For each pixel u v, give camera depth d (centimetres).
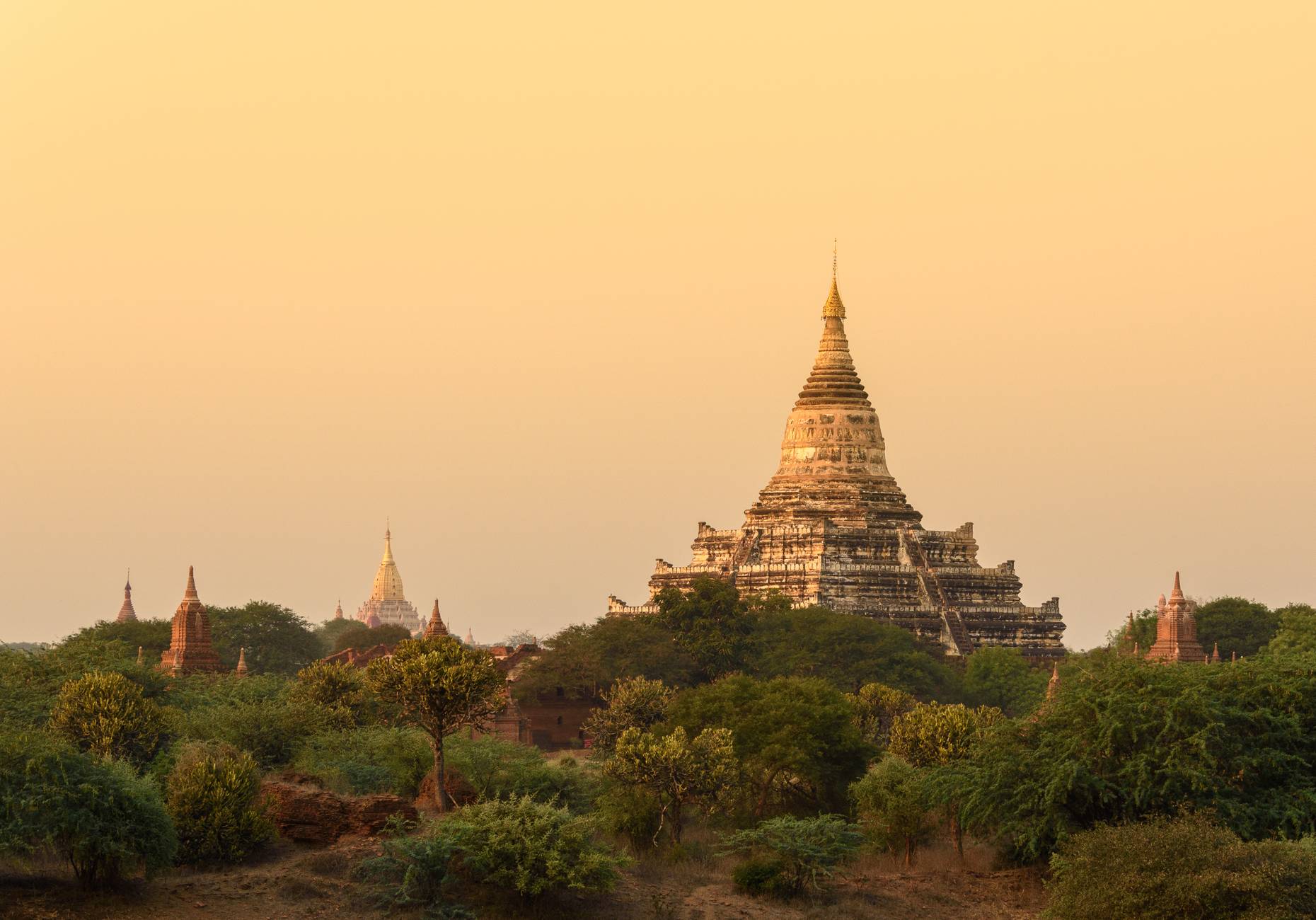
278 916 9694
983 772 11606
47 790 9594
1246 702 11669
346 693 15075
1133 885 9781
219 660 19538
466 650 12138
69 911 9431
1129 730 11294
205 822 10412
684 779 12119
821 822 11431
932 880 11375
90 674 13662
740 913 10456
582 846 10344
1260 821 10881
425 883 10081
